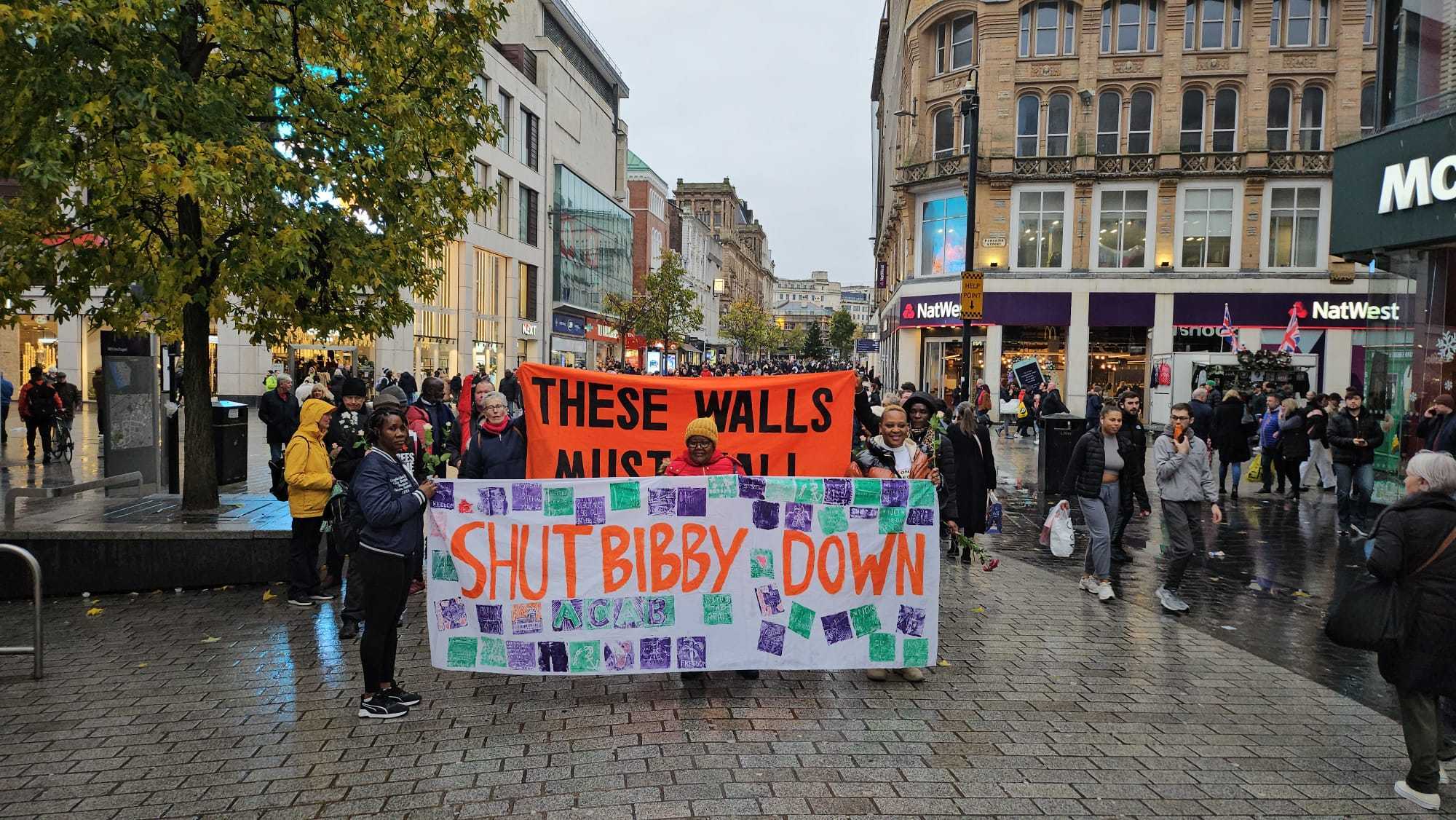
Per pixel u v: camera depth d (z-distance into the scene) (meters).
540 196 44.12
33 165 6.62
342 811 3.86
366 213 9.27
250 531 7.77
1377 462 13.16
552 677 5.68
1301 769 4.39
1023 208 34.62
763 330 103.56
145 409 11.24
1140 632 6.77
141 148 7.00
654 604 5.35
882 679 5.62
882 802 3.97
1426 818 3.90
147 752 4.46
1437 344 11.91
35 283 8.25
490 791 4.04
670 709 5.11
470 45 9.62
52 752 4.46
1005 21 34.19
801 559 5.41
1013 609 7.40
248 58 8.56
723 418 6.62
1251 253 33.31
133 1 6.80
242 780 4.15
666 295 51.84
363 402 7.77
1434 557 4.02
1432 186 10.33
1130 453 7.83
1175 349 33.88
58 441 15.48
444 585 5.29
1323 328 32.97
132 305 8.55
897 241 46.84
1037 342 35.16
